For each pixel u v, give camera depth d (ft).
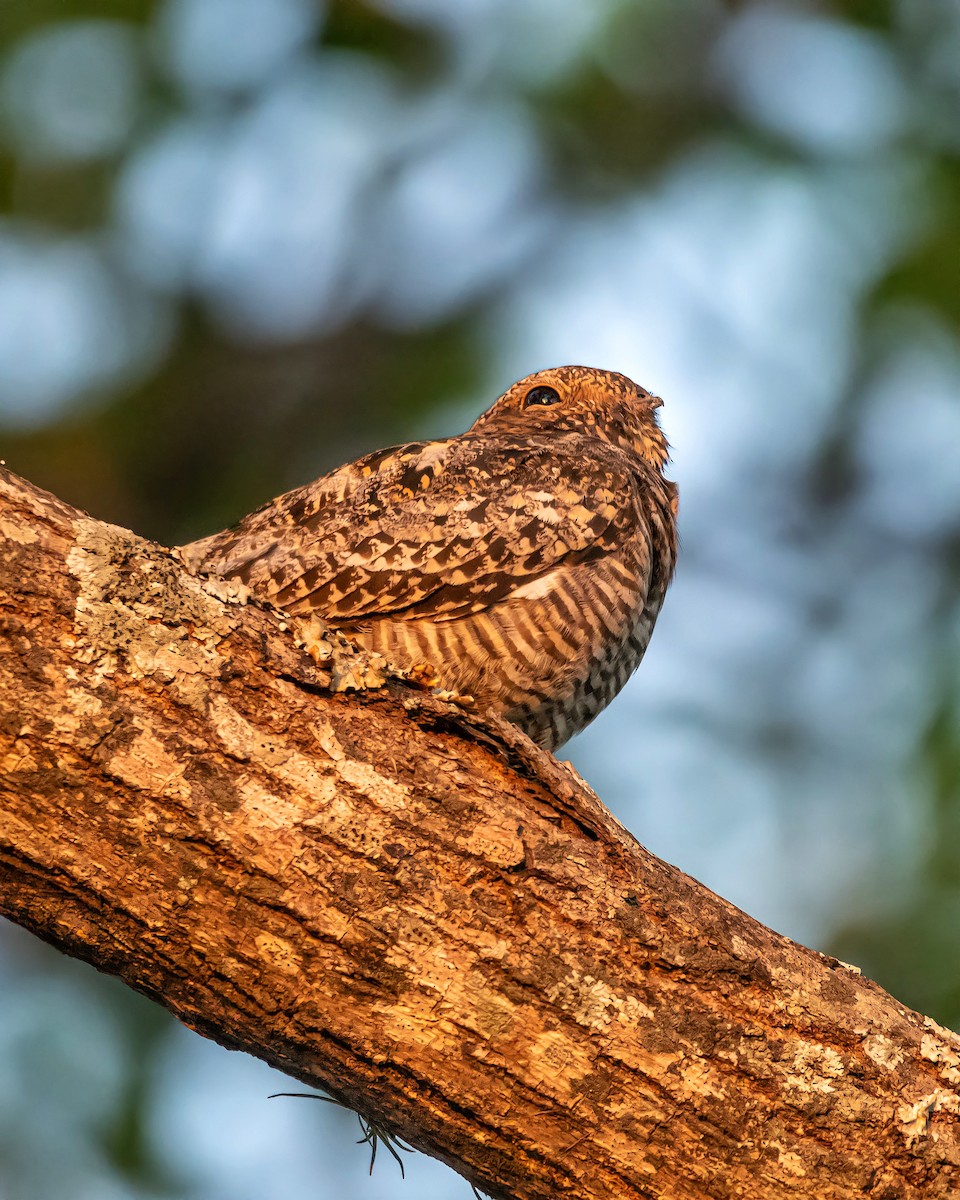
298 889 18.54
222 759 18.66
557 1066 18.95
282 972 18.56
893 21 50.14
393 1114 19.39
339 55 50.37
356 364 52.29
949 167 47.93
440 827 19.26
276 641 19.66
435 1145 19.51
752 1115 19.30
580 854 19.79
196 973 18.57
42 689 18.08
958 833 41.16
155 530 50.72
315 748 19.16
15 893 18.21
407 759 19.54
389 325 52.65
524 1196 19.45
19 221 47.83
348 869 18.76
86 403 49.96
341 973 18.63
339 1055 18.95
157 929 18.34
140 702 18.49
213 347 51.72
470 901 19.08
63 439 49.60
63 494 49.70
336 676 19.70
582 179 52.95
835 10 50.55
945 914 39.99
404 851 18.99
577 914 19.47
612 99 50.78
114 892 18.20
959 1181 19.69
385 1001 18.75
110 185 47.93
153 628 18.79
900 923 40.32
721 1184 19.15
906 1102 19.80
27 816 17.94
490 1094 18.94
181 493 50.98
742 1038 19.53
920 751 43.65
